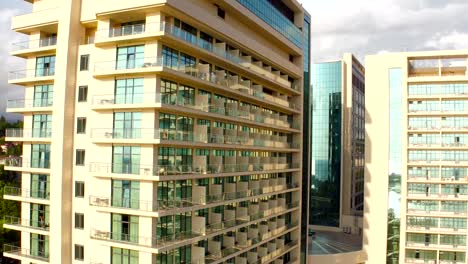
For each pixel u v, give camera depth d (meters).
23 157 42.84
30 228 41.22
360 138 110.56
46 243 40.66
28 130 42.44
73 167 39.06
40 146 41.72
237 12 44.62
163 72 33.75
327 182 97.44
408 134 67.94
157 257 34.62
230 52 44.47
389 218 68.25
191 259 38.44
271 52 51.56
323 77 99.81
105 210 35.62
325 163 98.12
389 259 68.25
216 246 41.06
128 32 35.44
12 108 42.62
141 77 35.25
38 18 40.75
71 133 39.06
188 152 39.16
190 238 36.72
